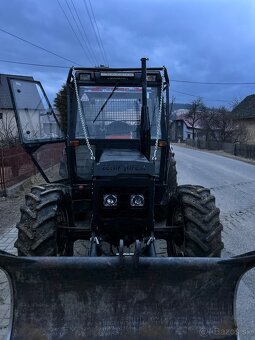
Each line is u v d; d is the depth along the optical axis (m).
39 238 3.85
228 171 19.34
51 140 5.43
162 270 3.05
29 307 3.07
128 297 3.10
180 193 4.42
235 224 8.30
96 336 3.05
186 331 3.08
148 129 4.55
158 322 3.09
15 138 17.12
